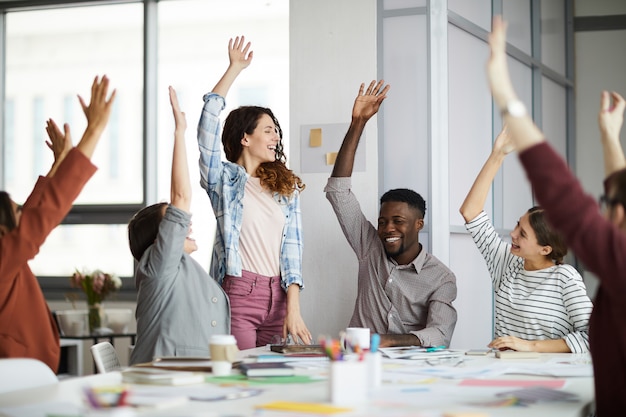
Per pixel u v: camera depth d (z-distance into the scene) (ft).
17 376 6.04
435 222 12.92
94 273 17.12
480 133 14.57
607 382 5.18
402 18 13.26
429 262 11.83
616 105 6.86
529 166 4.64
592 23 20.20
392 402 5.16
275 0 19.10
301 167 13.74
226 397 5.30
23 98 20.45
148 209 9.19
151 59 19.61
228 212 10.98
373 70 13.42
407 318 11.78
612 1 20.08
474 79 14.34
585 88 20.26
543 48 18.12
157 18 19.75
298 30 13.88
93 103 7.20
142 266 8.78
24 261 6.93
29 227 6.89
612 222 5.03
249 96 19.21
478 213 10.42
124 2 19.80
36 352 7.86
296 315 10.80
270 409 4.81
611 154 6.77
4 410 4.81
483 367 7.25
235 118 11.45
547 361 7.84
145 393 5.49
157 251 8.65
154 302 8.82
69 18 20.22
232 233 10.93
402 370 7.00
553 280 9.59
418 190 13.05
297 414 4.65
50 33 20.34
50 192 6.98
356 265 13.34
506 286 9.95
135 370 6.54
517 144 4.71
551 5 18.83
